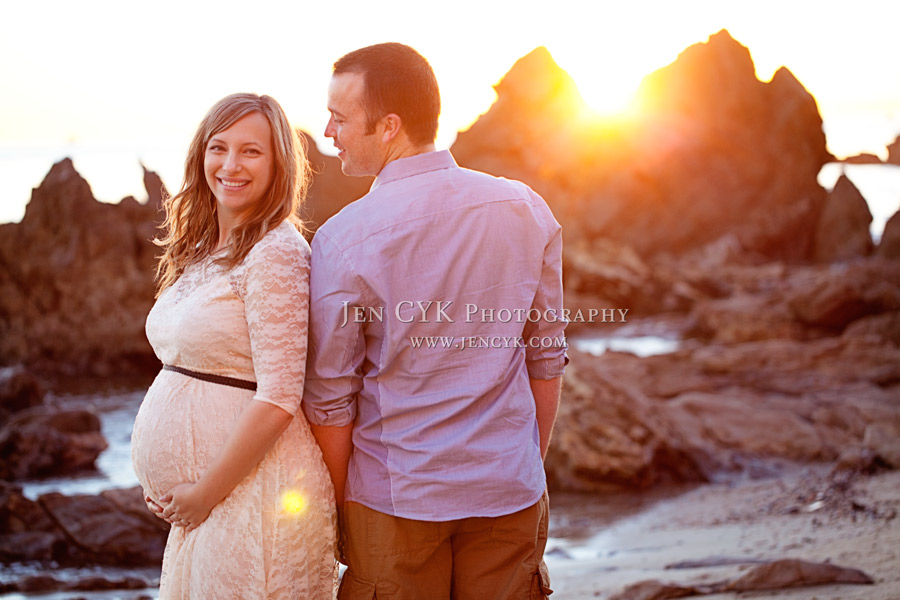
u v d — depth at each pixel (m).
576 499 8.61
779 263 34.75
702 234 39.44
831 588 3.66
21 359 21.80
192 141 2.47
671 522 7.19
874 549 4.43
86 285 22.20
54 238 22.55
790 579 3.80
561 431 9.20
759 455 9.48
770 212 39.53
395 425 2.24
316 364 2.27
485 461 2.20
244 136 2.36
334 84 2.28
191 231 2.50
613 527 7.39
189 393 2.34
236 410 2.31
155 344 2.44
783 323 19.97
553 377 2.44
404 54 2.25
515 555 2.28
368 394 2.30
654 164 39.69
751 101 41.41
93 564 6.72
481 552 2.29
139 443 2.40
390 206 2.18
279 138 2.40
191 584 2.30
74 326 22.06
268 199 2.40
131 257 22.73
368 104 2.23
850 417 10.01
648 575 4.67
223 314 2.29
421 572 2.27
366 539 2.29
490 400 2.23
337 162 30.48
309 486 2.32
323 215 29.41
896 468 7.05
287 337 2.22
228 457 2.22
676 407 10.58
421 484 2.19
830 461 9.13
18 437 11.39
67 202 22.53
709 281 27.97
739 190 40.06
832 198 37.91
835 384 12.44
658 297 26.98
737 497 7.78
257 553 2.27
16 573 6.44
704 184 39.88
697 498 8.16
